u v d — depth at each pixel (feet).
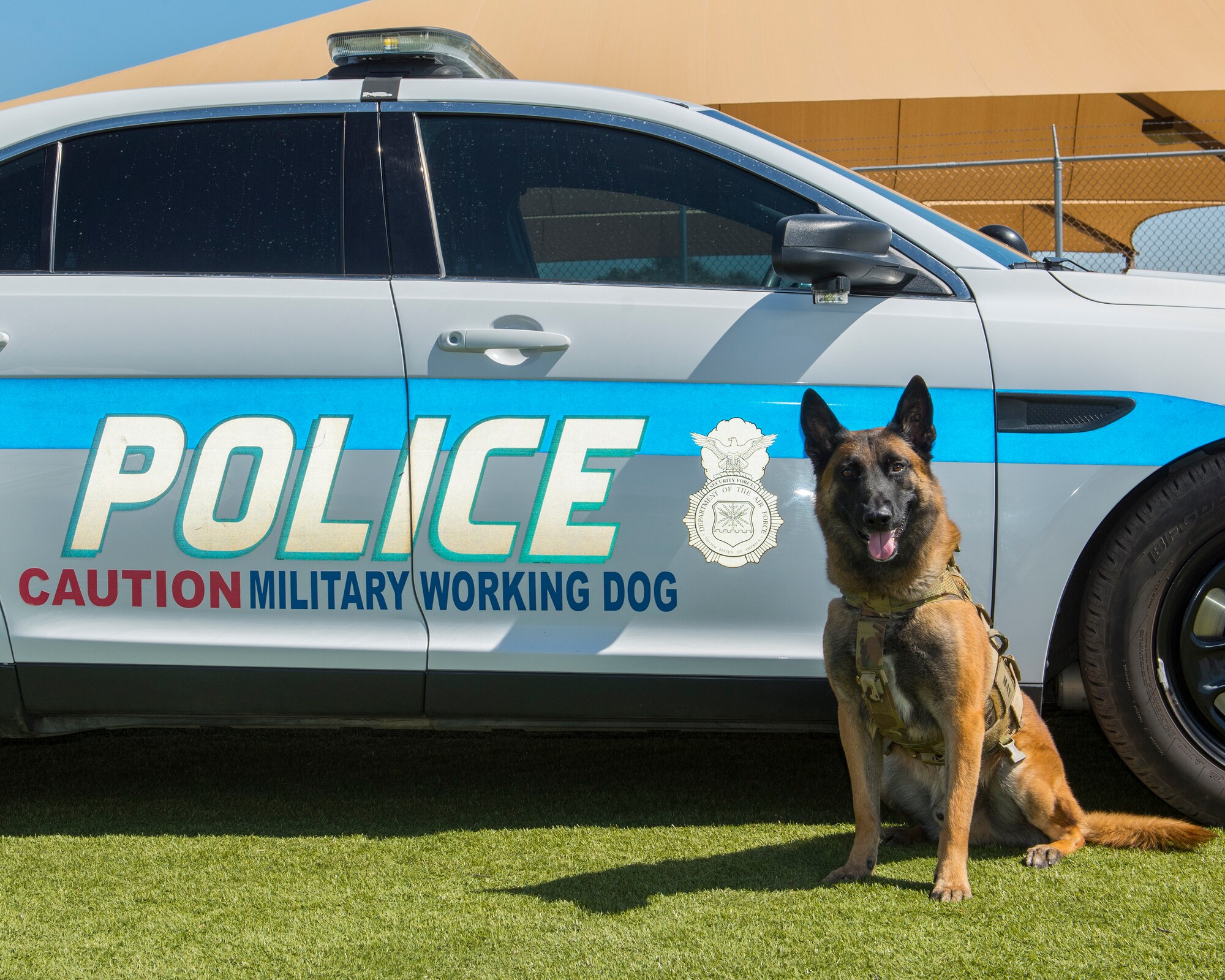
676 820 9.05
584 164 9.02
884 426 8.27
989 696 7.68
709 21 52.01
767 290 8.66
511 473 8.39
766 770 10.60
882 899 7.11
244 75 51.16
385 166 8.96
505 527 8.39
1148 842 7.84
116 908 7.22
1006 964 6.08
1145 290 8.64
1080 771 10.19
